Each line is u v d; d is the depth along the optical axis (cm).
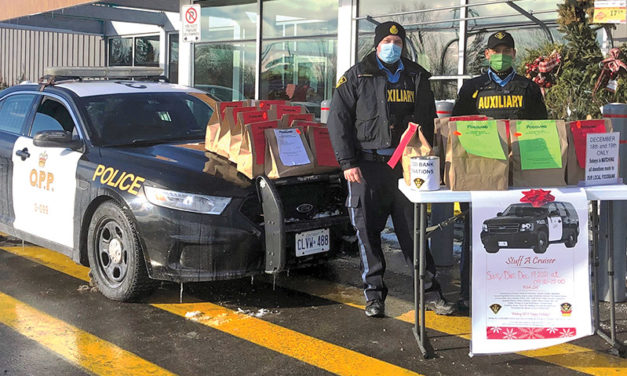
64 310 453
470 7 865
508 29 833
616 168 372
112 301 473
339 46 1015
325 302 474
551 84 594
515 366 361
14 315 443
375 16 972
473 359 371
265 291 499
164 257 435
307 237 459
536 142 356
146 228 438
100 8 1333
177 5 1284
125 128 531
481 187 350
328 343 396
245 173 452
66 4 987
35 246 637
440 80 902
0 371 356
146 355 379
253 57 1182
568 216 350
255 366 364
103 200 477
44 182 531
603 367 360
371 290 439
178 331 416
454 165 348
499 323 352
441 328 419
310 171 466
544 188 355
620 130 452
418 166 353
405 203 423
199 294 491
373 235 431
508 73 441
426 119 424
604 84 570
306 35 1084
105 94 559
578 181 364
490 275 351
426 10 859
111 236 470
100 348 388
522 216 348
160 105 569
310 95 1091
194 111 581
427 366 362
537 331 351
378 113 411
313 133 472
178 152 488
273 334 411
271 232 438
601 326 419
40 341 398
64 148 525
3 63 1953
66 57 1742
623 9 552
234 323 431
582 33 579
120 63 1614
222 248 431
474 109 448
